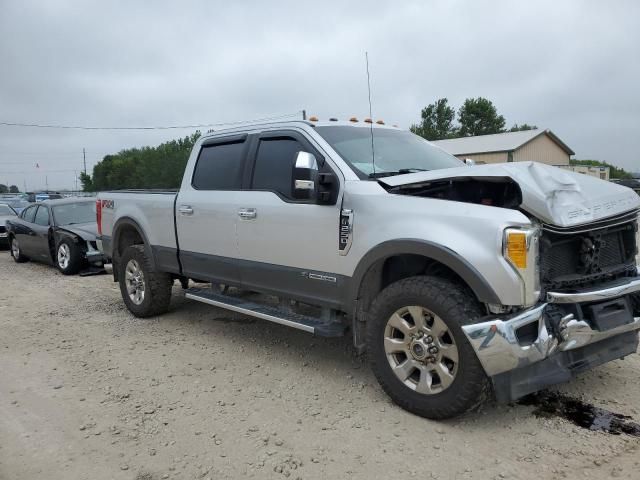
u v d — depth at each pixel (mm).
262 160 4875
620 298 3703
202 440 3414
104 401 4016
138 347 5316
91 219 10953
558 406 3793
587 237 3527
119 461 3180
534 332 3279
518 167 3467
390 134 5074
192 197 5469
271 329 5883
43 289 8633
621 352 3846
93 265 10156
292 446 3324
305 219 4281
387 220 3738
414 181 3738
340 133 4613
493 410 3742
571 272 3547
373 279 4035
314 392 4141
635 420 3576
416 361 3598
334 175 4145
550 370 3434
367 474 3010
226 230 5039
